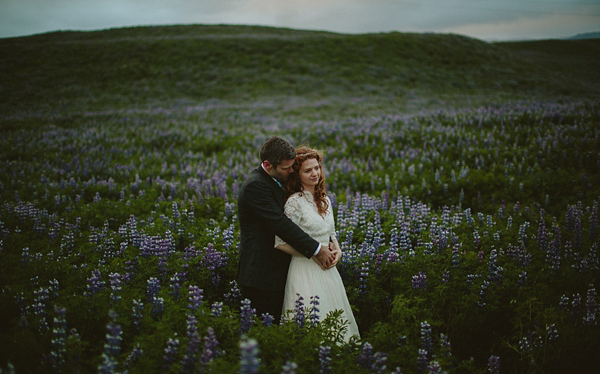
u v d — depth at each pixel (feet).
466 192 29.96
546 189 28.45
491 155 36.99
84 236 20.07
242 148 49.55
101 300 12.26
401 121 58.18
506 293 14.52
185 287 14.07
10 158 42.16
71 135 55.67
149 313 11.94
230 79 125.29
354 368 9.87
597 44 253.65
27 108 92.89
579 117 47.47
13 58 136.15
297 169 13.73
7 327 11.81
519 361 12.26
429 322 11.94
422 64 143.23
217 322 11.41
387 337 11.45
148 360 9.43
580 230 19.39
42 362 9.62
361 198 26.37
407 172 34.71
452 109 67.05
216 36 168.55
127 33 192.85
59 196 27.27
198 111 86.84
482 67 144.25
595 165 31.22
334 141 50.01
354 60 142.51
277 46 152.05
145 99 107.04
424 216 22.81
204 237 19.01
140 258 15.75
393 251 16.87
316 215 13.69
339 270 16.22
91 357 10.39
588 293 12.69
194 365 9.32
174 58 139.44
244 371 6.86
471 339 13.55
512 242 19.11
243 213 13.61
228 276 16.52
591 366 11.52
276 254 13.75
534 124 47.34
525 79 134.92
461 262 16.46
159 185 32.42
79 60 136.05
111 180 32.60
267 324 11.82
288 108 91.04
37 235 20.54
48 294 12.80
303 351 10.25
